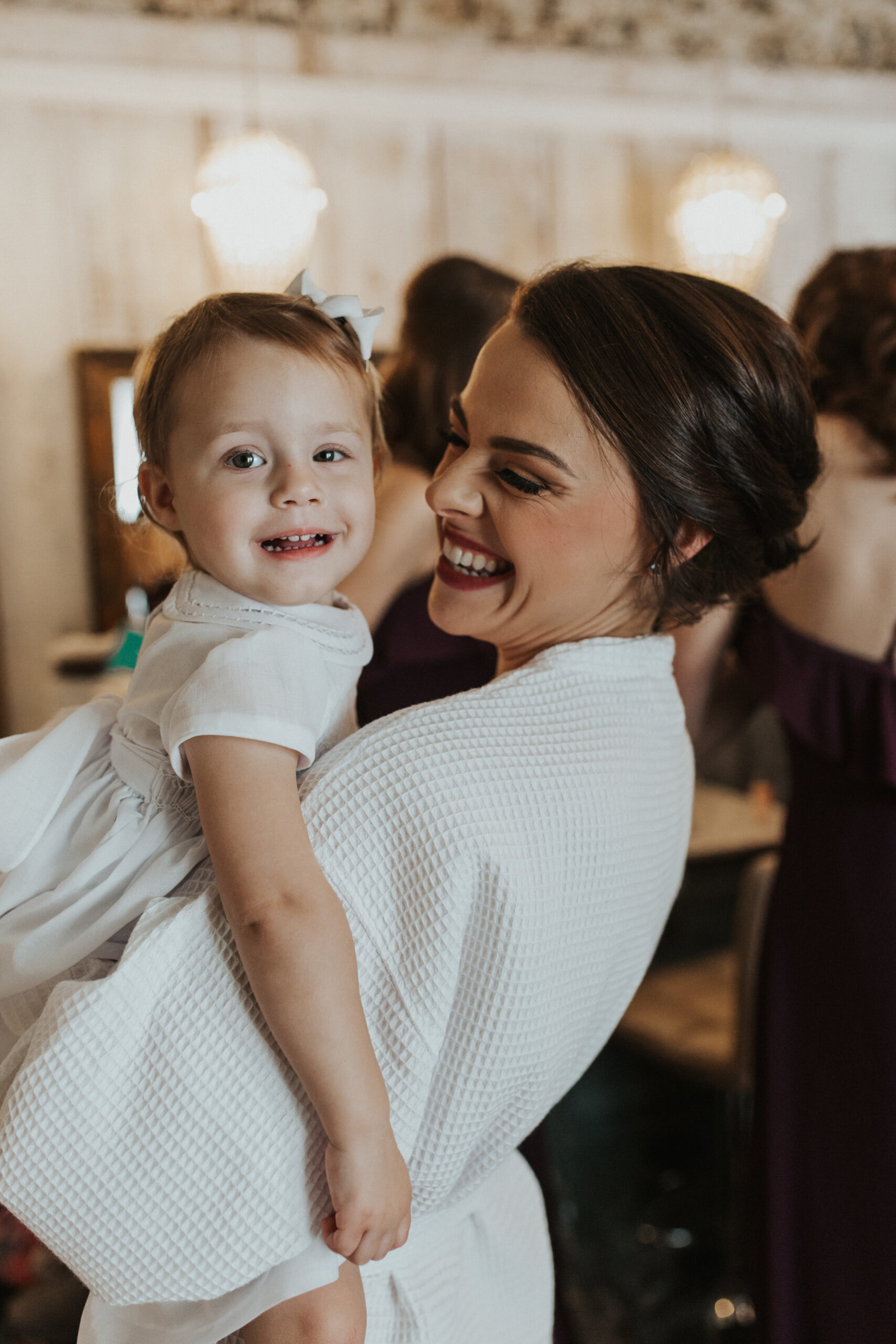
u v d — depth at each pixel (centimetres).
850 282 152
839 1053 162
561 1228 170
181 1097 68
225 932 71
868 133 460
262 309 85
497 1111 77
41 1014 75
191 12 376
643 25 423
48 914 80
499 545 87
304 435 82
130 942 70
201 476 82
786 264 470
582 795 78
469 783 74
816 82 444
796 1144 166
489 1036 73
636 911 84
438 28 401
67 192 392
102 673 375
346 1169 67
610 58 420
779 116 441
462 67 405
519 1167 100
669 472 80
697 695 147
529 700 81
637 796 83
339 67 393
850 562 150
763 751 410
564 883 76
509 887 72
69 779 85
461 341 156
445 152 424
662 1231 268
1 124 384
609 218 446
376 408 95
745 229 408
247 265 368
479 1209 88
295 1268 70
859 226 476
